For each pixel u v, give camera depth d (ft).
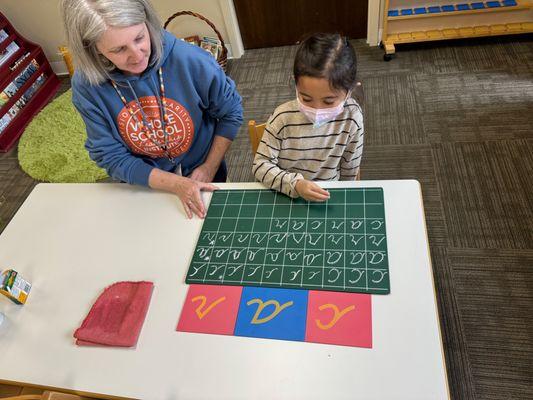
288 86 9.06
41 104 10.21
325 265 3.11
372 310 2.80
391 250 3.10
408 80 8.53
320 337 2.73
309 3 9.27
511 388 4.55
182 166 4.76
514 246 5.72
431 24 8.89
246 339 2.81
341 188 3.61
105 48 3.20
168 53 3.77
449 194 6.50
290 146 4.05
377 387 2.47
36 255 3.67
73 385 2.79
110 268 3.43
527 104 7.53
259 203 3.68
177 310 3.05
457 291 5.41
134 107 3.92
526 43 8.72
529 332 4.91
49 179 8.20
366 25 9.53
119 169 4.00
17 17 10.02
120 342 2.91
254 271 3.18
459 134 7.32
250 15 9.63
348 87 3.31
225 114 4.56
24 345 3.06
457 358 4.85
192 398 2.61
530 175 6.52
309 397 2.50
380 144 7.47
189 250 3.45
